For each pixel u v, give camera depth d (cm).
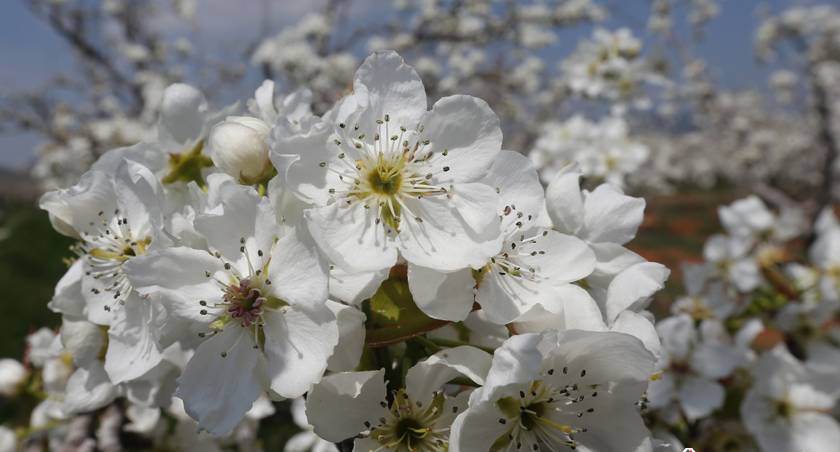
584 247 10
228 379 10
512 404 10
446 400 10
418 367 10
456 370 10
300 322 10
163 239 10
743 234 24
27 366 20
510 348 9
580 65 39
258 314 10
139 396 12
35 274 58
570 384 10
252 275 10
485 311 10
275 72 62
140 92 82
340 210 10
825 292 22
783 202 85
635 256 11
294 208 10
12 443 19
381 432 10
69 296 12
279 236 10
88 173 11
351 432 10
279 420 35
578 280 11
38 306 56
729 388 19
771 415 19
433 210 10
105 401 12
